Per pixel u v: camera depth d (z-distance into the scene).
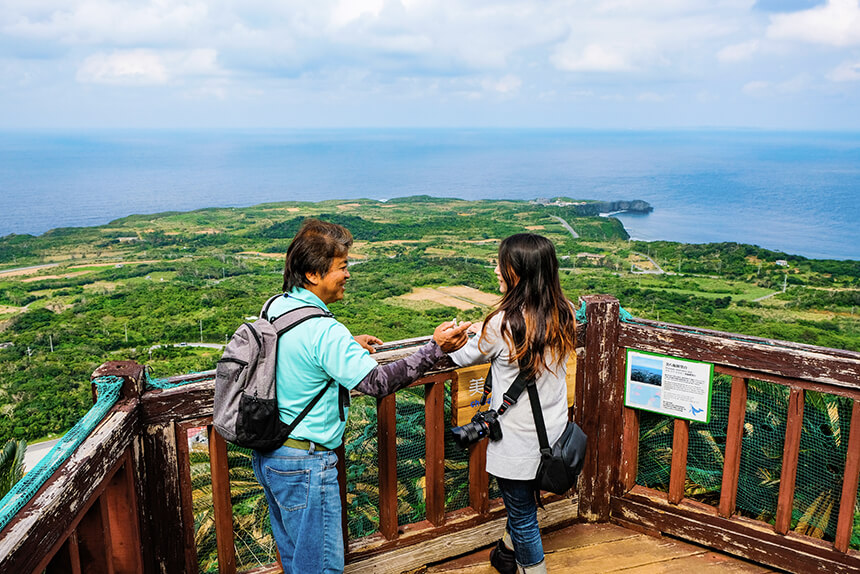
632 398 2.07
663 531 2.08
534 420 1.53
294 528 1.32
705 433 2.12
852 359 1.62
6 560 0.80
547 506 2.13
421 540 1.89
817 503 1.93
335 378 1.23
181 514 1.51
